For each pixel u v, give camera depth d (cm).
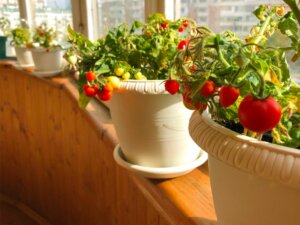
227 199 35
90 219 156
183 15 103
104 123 106
